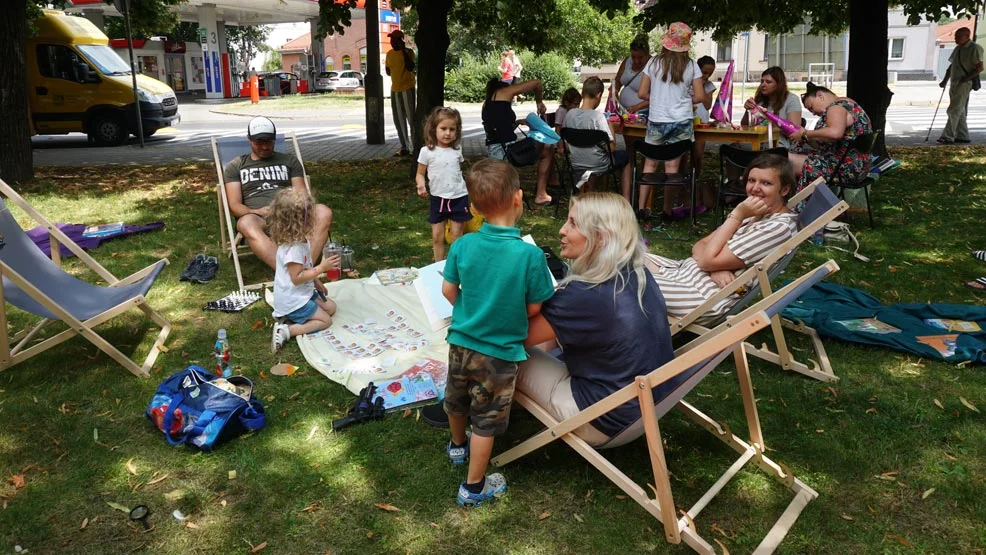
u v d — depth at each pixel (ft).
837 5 40.63
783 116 25.58
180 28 167.94
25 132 33.12
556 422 10.06
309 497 10.52
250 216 19.35
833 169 22.68
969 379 13.53
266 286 19.07
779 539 9.43
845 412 12.55
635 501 10.32
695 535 9.20
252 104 90.79
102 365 14.61
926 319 16.19
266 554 9.43
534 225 25.08
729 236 13.53
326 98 100.22
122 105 51.19
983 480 10.65
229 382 12.89
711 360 9.38
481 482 10.27
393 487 10.73
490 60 97.50
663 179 23.97
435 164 19.42
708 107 28.58
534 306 9.73
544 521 9.99
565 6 100.42
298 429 12.28
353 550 9.48
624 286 9.44
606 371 9.65
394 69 39.91
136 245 22.90
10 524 9.91
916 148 41.57
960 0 37.99
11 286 14.28
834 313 16.42
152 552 9.46
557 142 26.14
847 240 22.09
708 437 11.87
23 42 32.58
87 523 9.96
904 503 10.24
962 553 9.28
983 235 22.75
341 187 32.12
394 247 22.77
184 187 32.78
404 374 13.99
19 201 16.21
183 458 11.46
